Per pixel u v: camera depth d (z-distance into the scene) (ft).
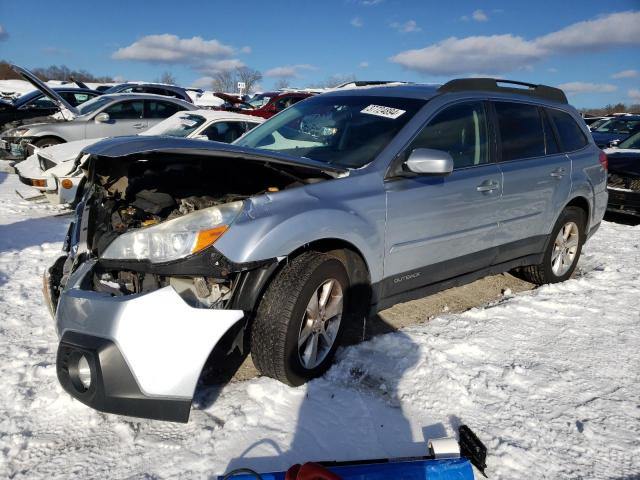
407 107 11.97
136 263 8.31
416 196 11.00
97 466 7.35
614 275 17.08
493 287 16.21
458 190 11.85
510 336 12.21
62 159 22.15
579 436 8.64
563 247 16.17
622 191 26.35
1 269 15.25
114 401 7.52
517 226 13.91
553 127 15.38
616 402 9.69
